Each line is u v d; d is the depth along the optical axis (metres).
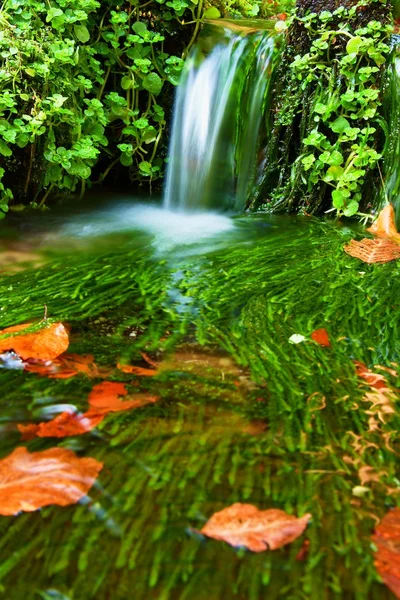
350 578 0.97
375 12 3.43
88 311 2.07
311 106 3.61
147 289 2.33
